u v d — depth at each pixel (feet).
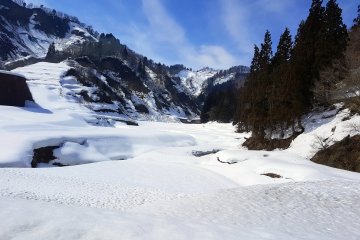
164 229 28.84
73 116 239.50
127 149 164.76
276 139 147.23
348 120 117.70
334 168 97.81
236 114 281.54
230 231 31.96
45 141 132.26
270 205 52.47
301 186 63.93
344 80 126.11
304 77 138.00
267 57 189.26
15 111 204.95
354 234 40.09
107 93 396.98
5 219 25.64
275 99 147.02
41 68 376.89
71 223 26.40
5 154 112.37
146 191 79.92
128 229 26.84
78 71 394.32
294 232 38.99
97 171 105.09
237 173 106.93
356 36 145.18
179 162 134.31
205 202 56.08
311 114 140.05
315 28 142.61
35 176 86.17
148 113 462.19
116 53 615.57
